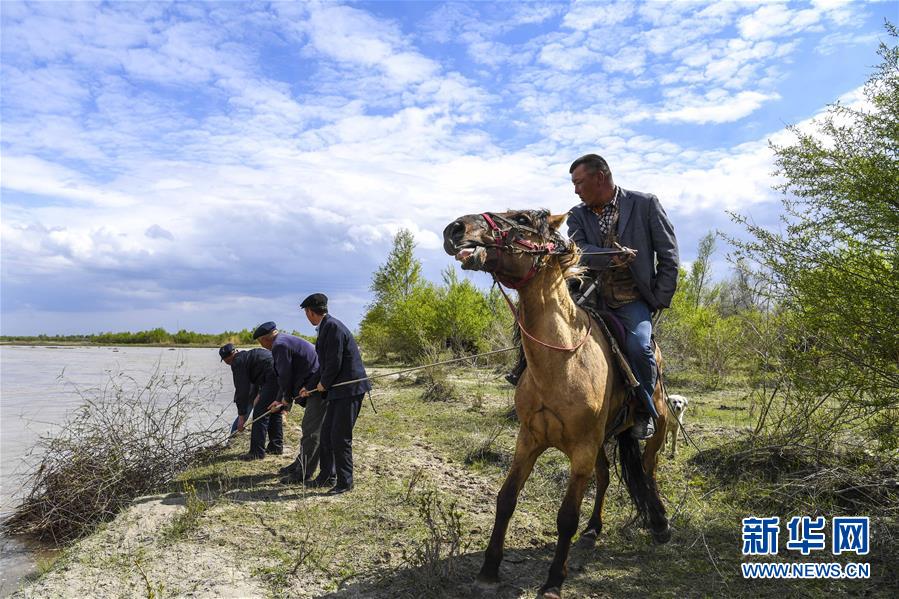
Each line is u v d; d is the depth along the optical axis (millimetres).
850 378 4816
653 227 4516
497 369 18266
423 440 8641
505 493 3861
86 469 6156
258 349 7941
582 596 3850
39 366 23406
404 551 4320
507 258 3543
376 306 31234
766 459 6160
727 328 13953
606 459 4859
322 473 6406
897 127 4594
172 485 6520
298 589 3924
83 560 4410
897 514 4672
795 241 5000
